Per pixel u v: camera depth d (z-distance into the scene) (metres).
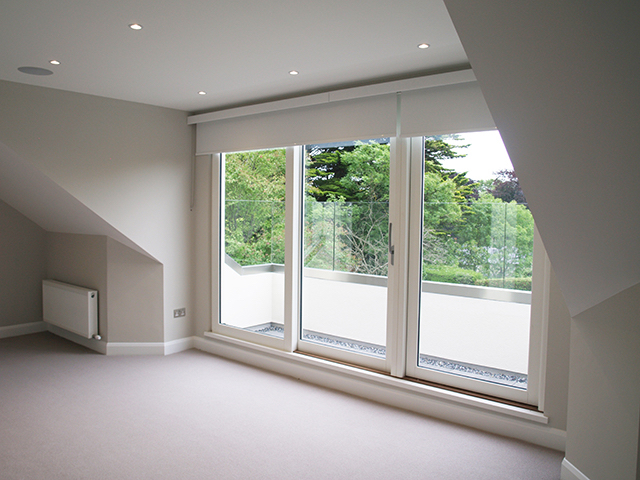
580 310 2.46
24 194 4.73
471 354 3.35
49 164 3.98
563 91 1.44
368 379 3.72
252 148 4.38
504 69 1.50
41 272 5.59
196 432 3.11
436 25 2.44
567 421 2.58
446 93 3.19
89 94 4.16
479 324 3.30
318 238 4.11
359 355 3.86
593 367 2.38
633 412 2.12
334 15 2.32
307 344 4.21
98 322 4.87
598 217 1.81
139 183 4.56
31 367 4.34
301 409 3.50
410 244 3.53
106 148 4.31
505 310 3.18
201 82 3.66
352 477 2.59
